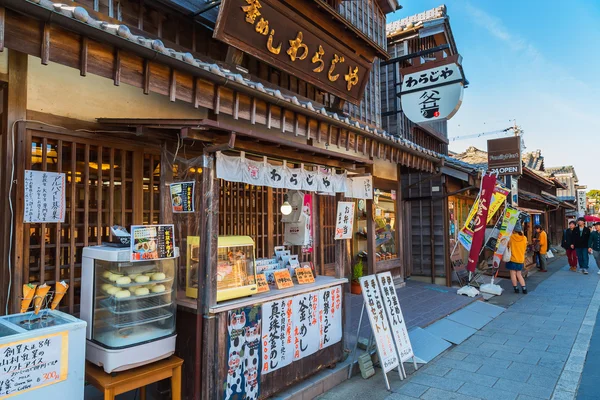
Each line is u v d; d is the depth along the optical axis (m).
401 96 10.37
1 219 4.04
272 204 7.86
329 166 5.43
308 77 8.07
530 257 17.58
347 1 10.27
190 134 3.67
